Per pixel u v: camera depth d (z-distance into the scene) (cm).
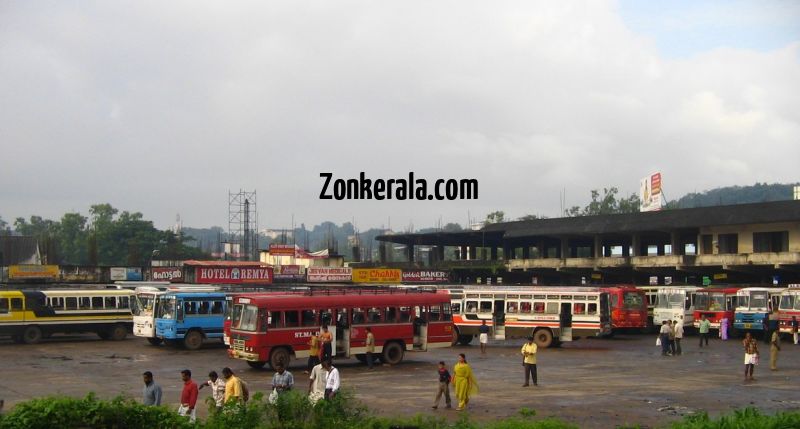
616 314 4878
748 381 2855
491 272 8050
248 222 10588
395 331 3350
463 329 4325
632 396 2494
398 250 15925
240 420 1584
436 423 1719
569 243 8250
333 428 1608
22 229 15775
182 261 7644
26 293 4200
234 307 3166
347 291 3350
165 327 3962
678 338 3866
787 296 4616
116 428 1566
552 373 3089
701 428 1546
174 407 2222
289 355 3108
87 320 4325
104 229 12212
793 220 5738
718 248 6438
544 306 4206
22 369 3138
